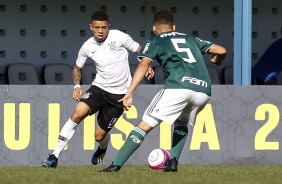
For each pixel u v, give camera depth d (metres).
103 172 23.36
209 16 46.56
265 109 31.59
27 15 44.69
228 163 31.34
